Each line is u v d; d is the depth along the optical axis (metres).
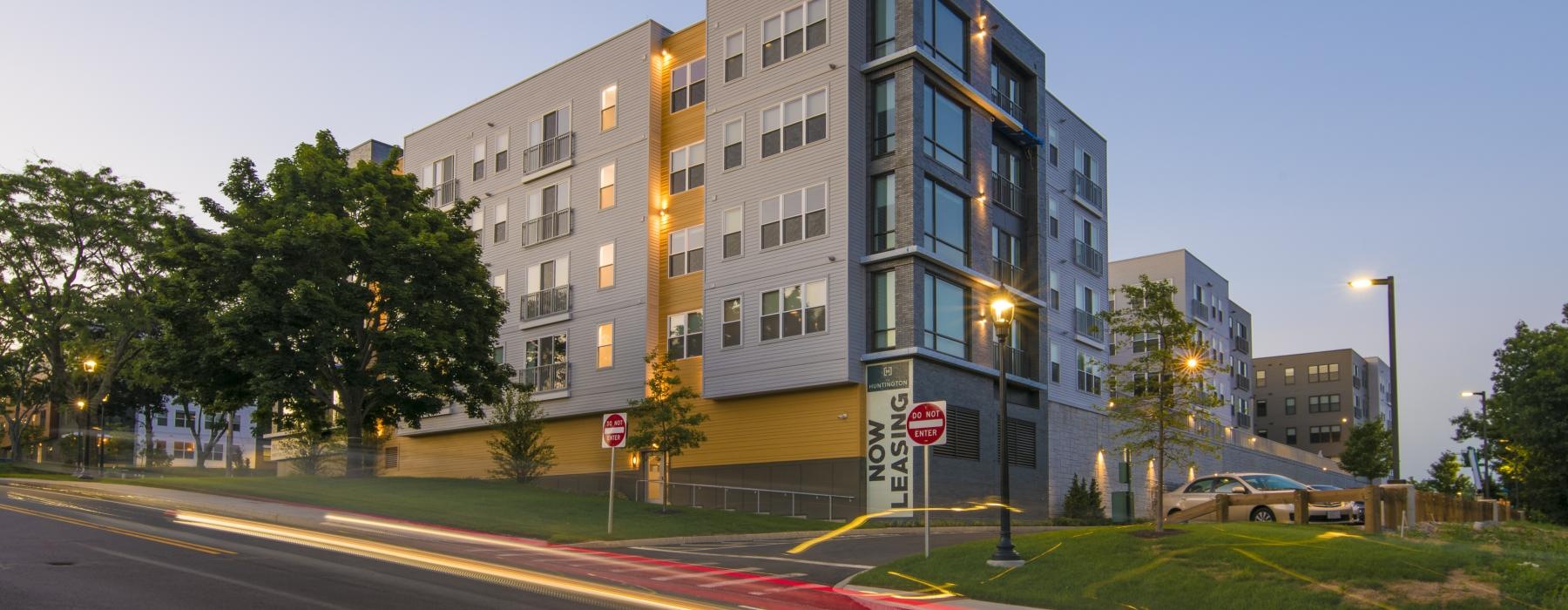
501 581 15.70
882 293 35.34
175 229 34.53
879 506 33.88
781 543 25.67
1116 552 16.95
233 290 33.97
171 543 18.05
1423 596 13.50
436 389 35.44
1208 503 24.09
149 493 29.66
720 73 39.31
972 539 26.50
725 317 37.91
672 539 25.00
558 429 43.41
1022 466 39.59
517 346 45.03
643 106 41.53
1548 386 48.44
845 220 35.00
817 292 35.44
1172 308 19.69
